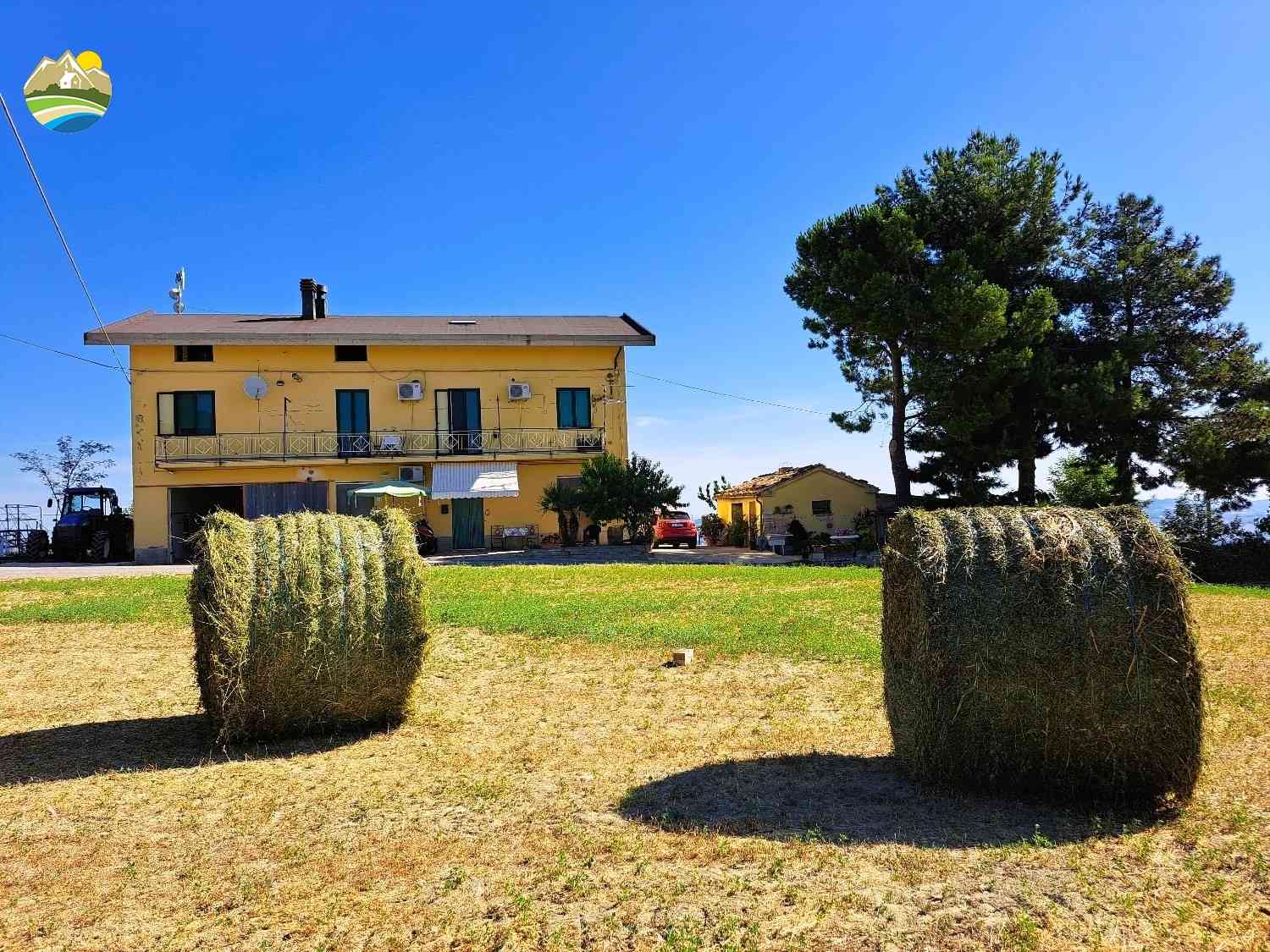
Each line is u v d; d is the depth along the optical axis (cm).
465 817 479
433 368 3125
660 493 2739
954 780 513
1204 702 484
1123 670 479
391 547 680
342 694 655
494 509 3139
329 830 466
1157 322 2623
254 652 630
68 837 463
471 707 728
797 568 2014
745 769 553
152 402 2953
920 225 2539
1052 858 412
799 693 752
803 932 344
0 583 1711
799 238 2702
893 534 562
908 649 531
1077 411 2338
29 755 618
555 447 3172
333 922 364
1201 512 2488
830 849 425
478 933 350
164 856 437
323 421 3053
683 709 706
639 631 1052
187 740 655
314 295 3488
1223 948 328
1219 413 2488
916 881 389
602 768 559
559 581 1658
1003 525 520
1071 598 486
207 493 3114
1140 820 464
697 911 363
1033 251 2591
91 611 1283
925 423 2627
